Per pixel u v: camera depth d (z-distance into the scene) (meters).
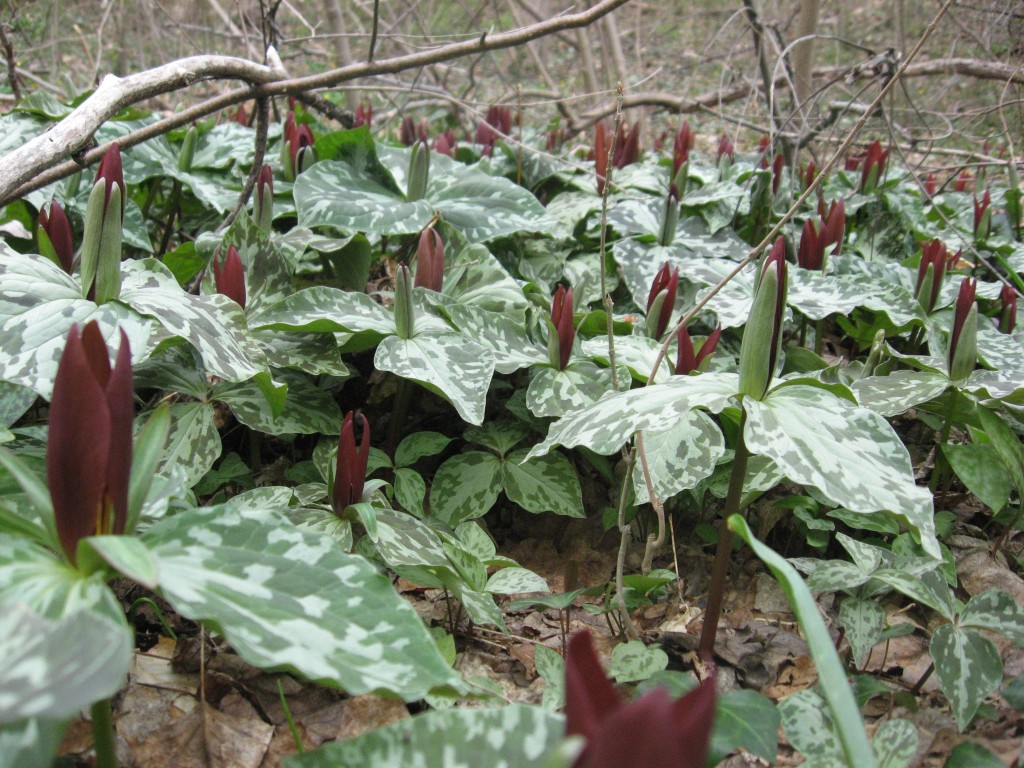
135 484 0.25
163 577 0.24
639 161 0.89
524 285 0.59
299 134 0.70
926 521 0.29
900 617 0.43
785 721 0.31
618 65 1.37
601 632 0.42
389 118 1.17
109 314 0.37
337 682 0.23
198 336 0.38
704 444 0.42
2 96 0.88
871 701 0.38
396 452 0.48
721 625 0.43
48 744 0.18
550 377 0.48
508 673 0.39
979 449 0.45
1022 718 0.35
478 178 0.67
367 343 0.49
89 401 0.23
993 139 1.09
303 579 0.25
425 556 0.37
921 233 0.79
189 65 0.54
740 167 0.87
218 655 0.37
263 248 0.51
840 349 0.69
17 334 0.35
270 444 0.53
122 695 0.34
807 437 0.31
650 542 0.39
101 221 0.36
